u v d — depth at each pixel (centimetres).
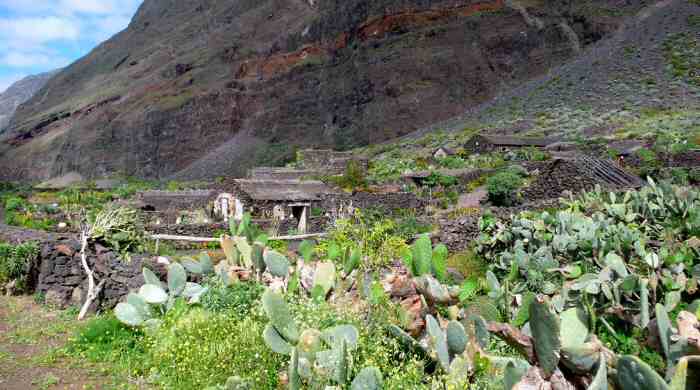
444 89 17700
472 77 17612
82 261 1229
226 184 3522
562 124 8519
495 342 774
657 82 9662
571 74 12438
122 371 828
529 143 7100
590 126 7838
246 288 984
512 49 17788
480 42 18475
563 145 6334
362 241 1501
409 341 765
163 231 2453
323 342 735
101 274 1210
